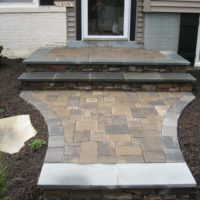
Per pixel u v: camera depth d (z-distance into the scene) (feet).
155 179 5.88
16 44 14.94
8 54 15.05
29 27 14.74
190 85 11.08
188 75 11.51
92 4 14.69
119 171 6.15
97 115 8.91
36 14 14.55
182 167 6.30
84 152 6.88
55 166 6.28
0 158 6.50
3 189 5.65
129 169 6.21
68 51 13.82
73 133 7.78
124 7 14.69
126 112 9.15
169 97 10.51
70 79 10.87
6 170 6.29
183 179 5.89
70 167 6.26
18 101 9.98
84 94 10.70
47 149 7.00
